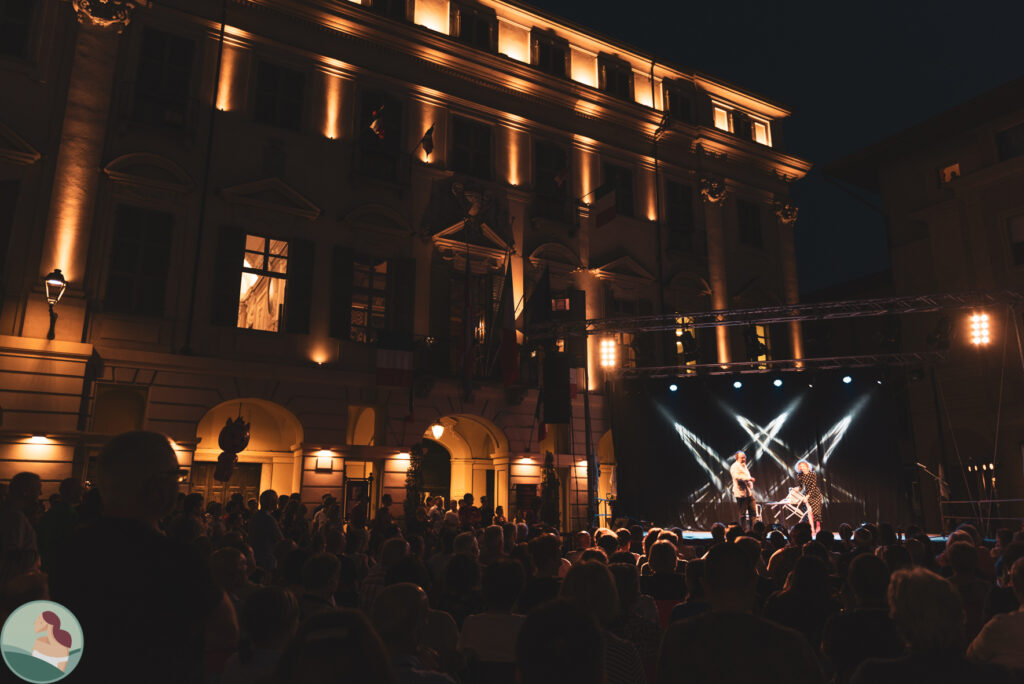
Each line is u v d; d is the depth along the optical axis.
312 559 4.76
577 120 24.91
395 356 18.95
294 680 1.65
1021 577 3.81
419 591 2.99
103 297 16.31
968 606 5.29
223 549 4.73
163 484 2.35
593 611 3.44
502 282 21.92
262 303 20.47
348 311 19.41
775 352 27.28
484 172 22.67
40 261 15.64
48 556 8.25
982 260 23.84
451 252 21.33
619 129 25.75
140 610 2.03
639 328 19.53
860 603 3.63
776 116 30.05
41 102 16.27
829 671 4.18
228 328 17.67
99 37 17.11
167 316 16.98
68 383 15.37
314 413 18.44
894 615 2.81
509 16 23.89
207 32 18.69
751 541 5.96
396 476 19.20
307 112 19.84
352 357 19.28
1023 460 21.81
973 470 23.30
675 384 21.41
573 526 21.77
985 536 20.97
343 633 1.68
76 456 15.27
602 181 24.98
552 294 22.98
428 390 19.75
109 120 16.97
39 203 15.86
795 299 28.38
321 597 4.65
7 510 6.18
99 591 2.03
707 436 21.11
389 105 21.25
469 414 20.70
